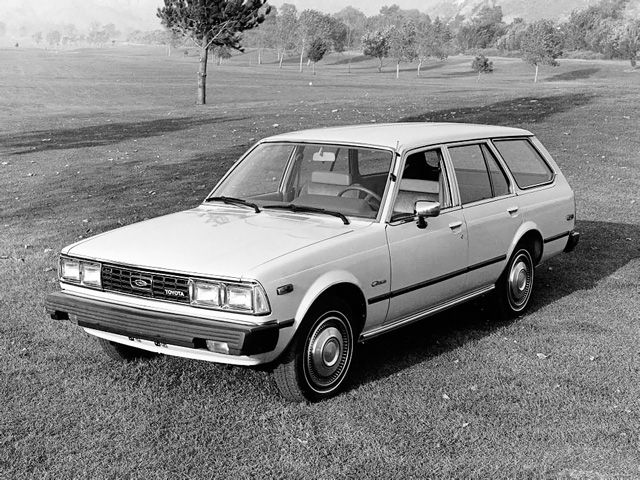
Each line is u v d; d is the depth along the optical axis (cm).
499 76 11906
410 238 563
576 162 1722
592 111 2538
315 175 599
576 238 797
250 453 438
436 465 424
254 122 2606
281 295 467
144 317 480
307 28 16050
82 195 1397
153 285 487
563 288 811
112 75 9744
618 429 470
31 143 2270
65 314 530
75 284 527
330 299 505
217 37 4300
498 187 681
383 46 13800
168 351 501
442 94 3922
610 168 1652
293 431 465
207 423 477
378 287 539
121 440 453
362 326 542
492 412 495
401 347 624
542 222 725
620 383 545
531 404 507
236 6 4159
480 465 424
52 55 19525
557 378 554
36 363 581
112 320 494
